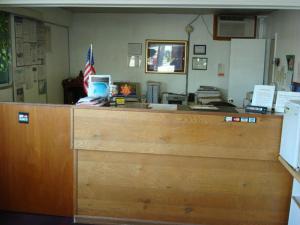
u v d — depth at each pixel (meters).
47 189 3.01
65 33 6.09
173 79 6.29
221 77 6.22
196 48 6.18
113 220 2.97
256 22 5.98
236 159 2.75
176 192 2.86
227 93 6.22
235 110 2.89
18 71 4.35
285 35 4.84
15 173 3.03
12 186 3.06
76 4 3.11
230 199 2.82
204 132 2.70
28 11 4.42
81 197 2.96
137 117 2.74
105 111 2.76
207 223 2.88
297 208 2.54
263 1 2.98
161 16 6.14
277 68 5.18
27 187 3.04
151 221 2.93
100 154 2.86
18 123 2.94
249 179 2.77
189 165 2.80
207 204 2.85
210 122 2.68
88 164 2.90
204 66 6.21
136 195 2.90
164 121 2.72
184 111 2.71
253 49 5.75
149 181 2.86
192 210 2.88
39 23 4.96
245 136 2.68
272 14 5.52
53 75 5.59
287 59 4.68
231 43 5.81
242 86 5.85
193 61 6.22
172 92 6.31
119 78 6.33
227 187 2.80
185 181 2.83
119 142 2.79
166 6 3.12
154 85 6.02
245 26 5.97
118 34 6.23
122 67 6.31
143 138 2.76
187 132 2.71
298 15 4.31
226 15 5.93
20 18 4.35
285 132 2.49
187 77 6.27
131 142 2.78
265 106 2.75
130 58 6.28
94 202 2.96
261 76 5.79
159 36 6.20
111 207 2.95
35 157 2.98
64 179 2.97
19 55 4.36
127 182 2.89
